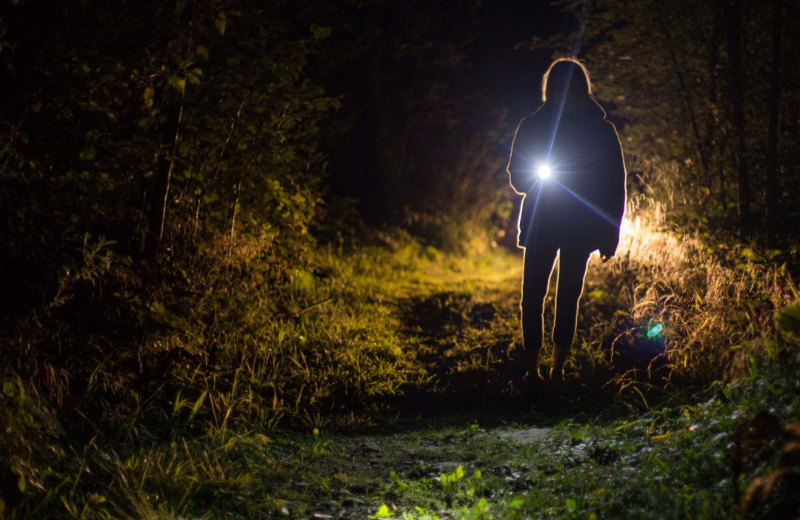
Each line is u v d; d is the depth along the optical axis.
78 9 6.13
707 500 3.48
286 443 5.65
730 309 6.41
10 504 3.85
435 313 10.61
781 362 5.06
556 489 4.22
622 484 4.04
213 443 5.23
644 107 11.29
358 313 9.87
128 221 7.42
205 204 8.25
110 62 6.30
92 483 4.31
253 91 8.09
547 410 6.38
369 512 4.30
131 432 5.27
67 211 6.41
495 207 21.64
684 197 9.72
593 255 10.43
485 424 6.36
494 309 10.65
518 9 20.56
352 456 5.49
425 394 7.39
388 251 16.19
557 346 6.06
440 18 19.81
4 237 6.09
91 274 6.21
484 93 21.30
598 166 5.79
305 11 12.48
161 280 6.82
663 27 10.30
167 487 4.38
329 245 13.92
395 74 19.36
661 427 4.94
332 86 17.36
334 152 18.23
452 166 21.09
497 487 4.48
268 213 8.95
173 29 6.54
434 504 4.35
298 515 4.28
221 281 7.80
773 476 3.11
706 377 6.10
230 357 7.04
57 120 6.36
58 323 5.82
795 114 8.81
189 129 7.93
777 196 8.92
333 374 7.40
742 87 9.20
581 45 12.31
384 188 18.89
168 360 6.45
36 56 6.09
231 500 4.42
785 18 8.80
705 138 10.23
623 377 6.59
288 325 8.24
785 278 6.49
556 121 5.86
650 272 8.47
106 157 6.75
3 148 5.65
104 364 5.85
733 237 8.61
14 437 4.07
